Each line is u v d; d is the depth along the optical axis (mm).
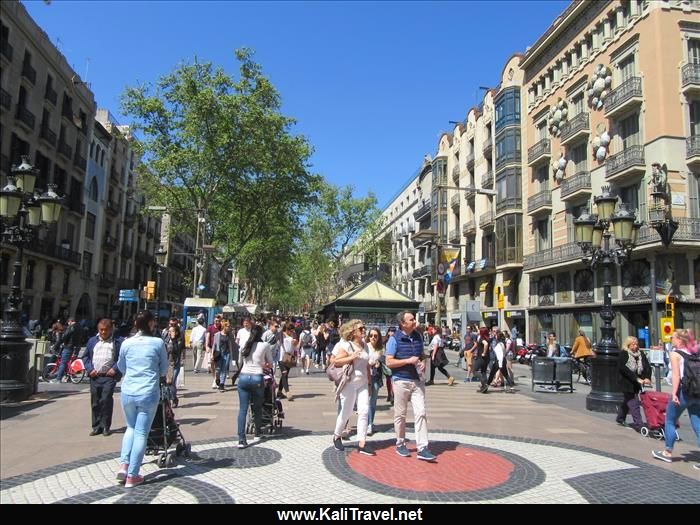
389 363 6680
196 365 18078
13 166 11320
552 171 31688
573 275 28812
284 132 33000
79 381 14867
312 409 10594
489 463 6496
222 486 5305
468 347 17672
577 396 14211
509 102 36594
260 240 42844
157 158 31281
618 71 25734
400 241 69500
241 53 30391
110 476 5617
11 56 28391
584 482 5793
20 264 10984
